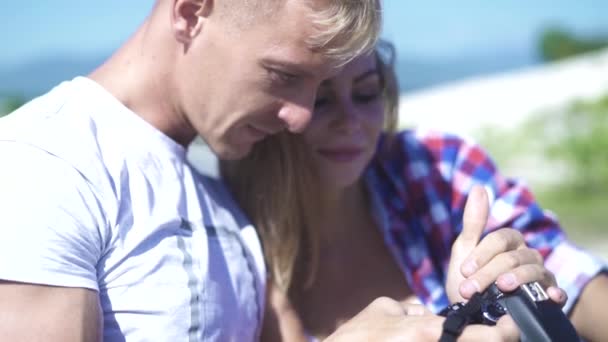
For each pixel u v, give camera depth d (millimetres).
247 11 2408
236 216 2961
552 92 13383
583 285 3020
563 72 14031
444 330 2174
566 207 11656
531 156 12664
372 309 2508
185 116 2666
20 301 2170
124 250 2410
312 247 3176
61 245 2232
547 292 2324
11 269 2166
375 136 3064
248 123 2549
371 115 3021
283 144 3057
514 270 2318
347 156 3004
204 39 2500
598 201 11836
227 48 2463
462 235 2648
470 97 13461
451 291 2594
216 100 2523
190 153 3262
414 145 3279
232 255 2750
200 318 2514
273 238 3088
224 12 2443
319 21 2352
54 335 2178
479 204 2688
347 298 3193
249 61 2443
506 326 2178
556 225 3188
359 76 2918
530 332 2172
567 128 12773
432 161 3246
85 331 2234
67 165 2332
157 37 2621
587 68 14031
